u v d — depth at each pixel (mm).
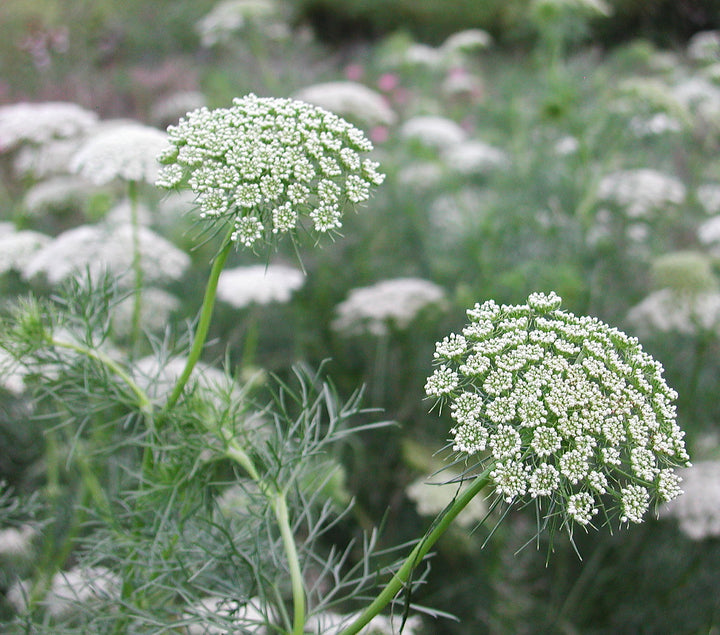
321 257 1071
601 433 372
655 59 1251
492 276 988
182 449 540
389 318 928
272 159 414
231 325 1025
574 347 385
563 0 1034
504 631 782
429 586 816
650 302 882
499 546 782
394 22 2729
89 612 552
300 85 1679
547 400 361
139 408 568
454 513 369
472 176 1265
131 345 770
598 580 798
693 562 796
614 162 1049
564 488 362
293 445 576
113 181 978
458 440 362
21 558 696
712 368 921
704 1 1596
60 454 747
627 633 794
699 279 846
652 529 820
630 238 1017
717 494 764
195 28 2061
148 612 527
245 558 517
